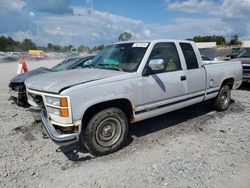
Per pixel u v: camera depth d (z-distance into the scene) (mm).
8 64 30500
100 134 3930
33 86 4086
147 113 4395
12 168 3625
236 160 3791
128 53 4629
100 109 3893
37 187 3180
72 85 3631
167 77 4586
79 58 8797
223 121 5695
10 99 7883
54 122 3680
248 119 5832
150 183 3209
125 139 4238
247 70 9398
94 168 3629
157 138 4715
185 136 4805
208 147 4281
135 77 4125
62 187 3176
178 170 3514
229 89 6488
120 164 3729
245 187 3102
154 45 4520
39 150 4230
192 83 5141
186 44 5184
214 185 3143
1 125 5480
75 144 4457
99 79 3820
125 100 4105
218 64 5988
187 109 6656
